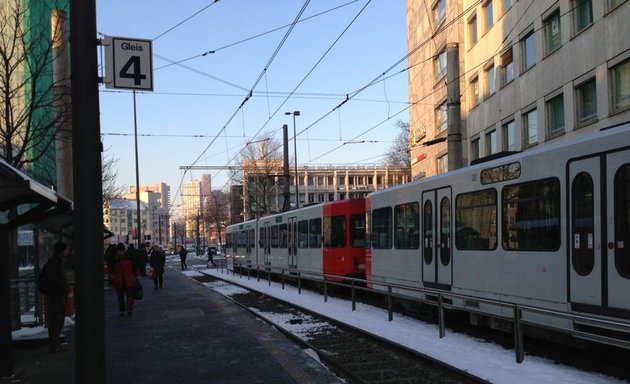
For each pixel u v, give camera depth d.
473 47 31.17
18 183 5.55
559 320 7.80
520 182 8.80
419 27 40.66
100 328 4.77
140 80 5.97
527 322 7.54
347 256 18.75
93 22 4.92
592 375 6.93
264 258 28.00
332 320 12.06
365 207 17.38
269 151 55.47
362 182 114.94
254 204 59.62
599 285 7.07
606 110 18.44
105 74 5.84
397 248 13.70
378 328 11.12
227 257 39.53
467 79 32.03
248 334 10.66
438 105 36.16
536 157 8.42
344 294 18.92
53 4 16.20
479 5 29.92
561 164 7.86
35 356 8.73
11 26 13.02
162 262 22.66
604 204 7.04
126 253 14.10
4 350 7.37
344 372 7.57
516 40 25.44
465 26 32.25
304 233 21.83
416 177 42.28
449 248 11.07
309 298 17.50
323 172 113.75
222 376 7.33
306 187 112.94
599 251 7.08
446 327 11.09
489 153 29.38
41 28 14.91
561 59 21.44
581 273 7.39
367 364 8.15
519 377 6.83
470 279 10.25
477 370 7.29
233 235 37.31
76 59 4.84
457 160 17.55
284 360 8.24
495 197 9.49
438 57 36.38
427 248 12.06
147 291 21.34
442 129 35.53
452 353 8.45
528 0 24.19
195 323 12.32
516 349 7.64
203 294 19.73
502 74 27.44
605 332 7.30
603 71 18.61
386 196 14.50
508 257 9.04
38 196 6.83
